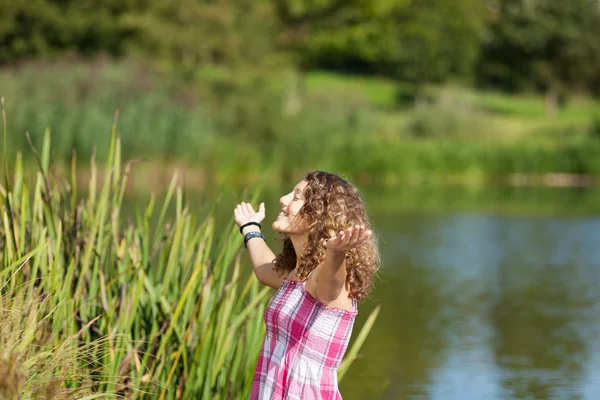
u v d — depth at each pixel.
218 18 30.41
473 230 15.37
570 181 28.47
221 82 26.69
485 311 8.49
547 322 8.06
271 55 31.58
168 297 3.83
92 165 3.86
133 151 19.69
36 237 3.56
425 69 47.50
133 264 3.72
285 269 2.89
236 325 3.83
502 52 55.34
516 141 30.97
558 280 10.40
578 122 44.72
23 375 2.46
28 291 3.25
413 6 46.59
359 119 29.62
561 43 52.66
